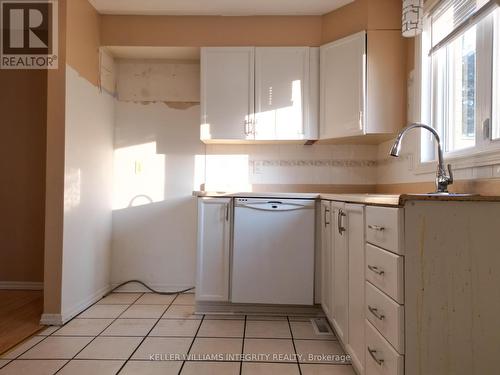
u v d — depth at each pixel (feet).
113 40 9.71
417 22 6.22
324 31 9.56
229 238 8.63
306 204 8.52
